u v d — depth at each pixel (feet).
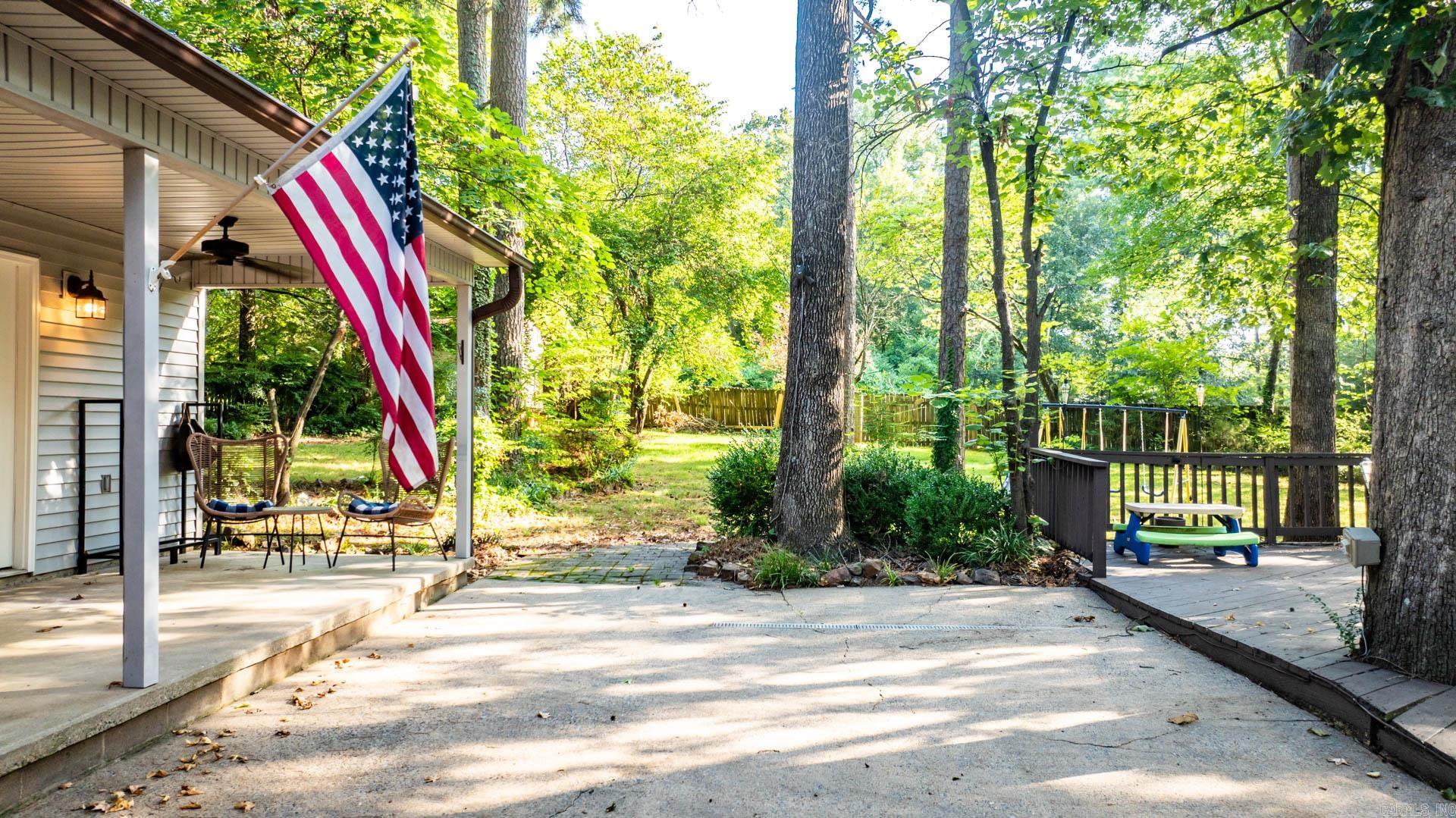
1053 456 27.02
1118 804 10.62
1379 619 14.30
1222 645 16.63
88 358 23.18
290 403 64.64
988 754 12.21
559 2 46.88
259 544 28.45
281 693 14.82
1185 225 48.96
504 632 19.15
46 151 14.78
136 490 12.52
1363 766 11.78
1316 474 29.17
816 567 25.44
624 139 67.92
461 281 25.45
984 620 20.26
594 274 45.19
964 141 27.89
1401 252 14.01
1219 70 37.06
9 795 10.18
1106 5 25.45
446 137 35.53
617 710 14.06
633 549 31.09
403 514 23.68
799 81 27.02
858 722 13.48
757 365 110.01
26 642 15.10
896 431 70.74
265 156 16.14
